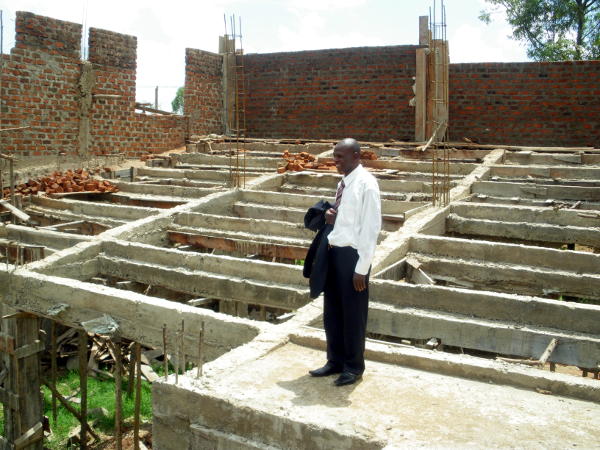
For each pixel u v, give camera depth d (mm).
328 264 3908
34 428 6648
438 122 12953
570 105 13633
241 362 4293
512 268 6352
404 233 7301
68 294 5945
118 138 13750
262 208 9570
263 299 6129
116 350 5766
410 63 14797
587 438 3314
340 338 4086
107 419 7883
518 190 9719
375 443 3234
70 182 11094
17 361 6469
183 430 3900
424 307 5582
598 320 4941
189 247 8648
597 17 23344
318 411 3582
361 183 3793
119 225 8984
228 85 16781
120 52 13633
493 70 14164
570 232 7656
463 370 4148
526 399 3807
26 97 11695
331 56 15594
